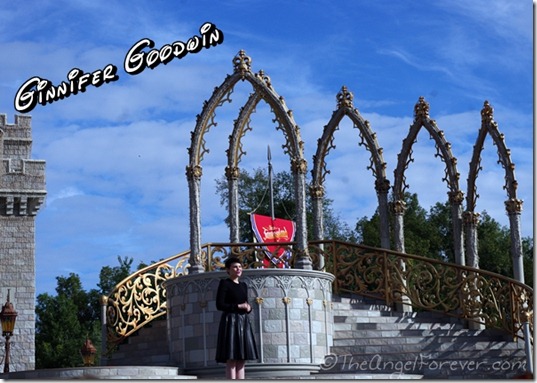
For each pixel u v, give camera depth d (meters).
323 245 26.22
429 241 54.06
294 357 21.64
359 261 25.86
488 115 25.44
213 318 21.84
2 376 20.11
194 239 23.22
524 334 21.03
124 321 24.16
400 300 25.22
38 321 78.56
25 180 65.81
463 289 24.52
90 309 82.31
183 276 22.42
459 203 26.16
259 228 28.67
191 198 23.36
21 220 65.94
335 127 27.14
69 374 19.50
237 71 23.70
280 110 23.56
